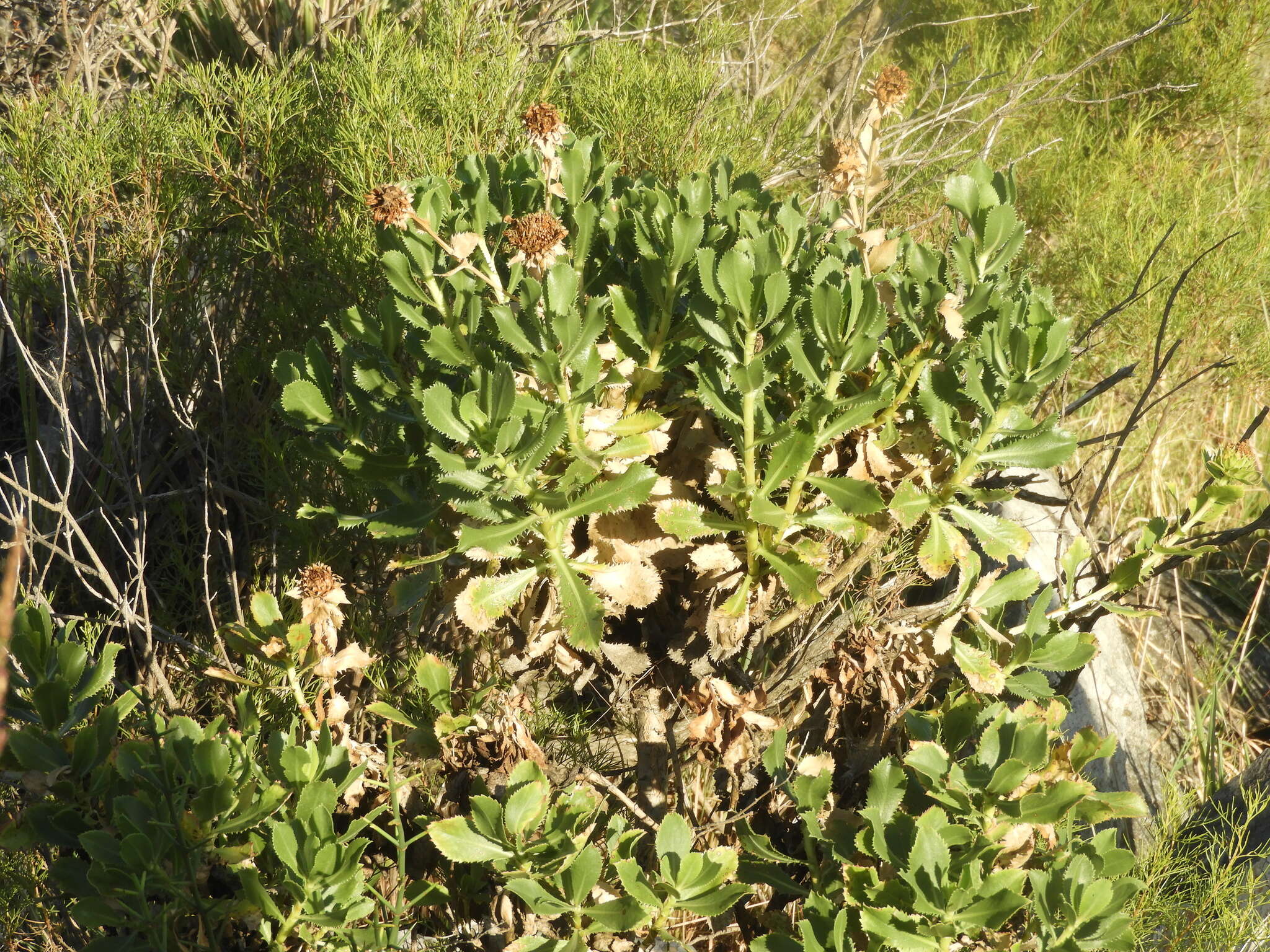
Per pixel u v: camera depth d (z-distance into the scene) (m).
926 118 5.04
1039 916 1.59
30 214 2.98
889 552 2.24
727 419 1.72
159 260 3.01
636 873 1.60
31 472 3.03
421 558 1.93
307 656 1.95
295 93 3.22
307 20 4.00
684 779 2.05
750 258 1.66
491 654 2.15
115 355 3.07
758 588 1.85
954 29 6.39
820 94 5.73
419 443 1.85
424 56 3.32
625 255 1.91
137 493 2.96
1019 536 1.81
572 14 4.74
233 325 3.21
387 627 2.54
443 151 3.07
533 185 2.02
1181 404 4.14
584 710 2.27
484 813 1.61
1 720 0.95
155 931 1.59
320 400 1.82
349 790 1.91
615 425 1.73
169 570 3.06
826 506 1.87
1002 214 1.75
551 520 1.65
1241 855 2.39
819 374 1.68
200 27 4.09
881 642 1.96
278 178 3.19
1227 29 5.34
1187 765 3.11
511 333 1.58
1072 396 4.30
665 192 1.91
